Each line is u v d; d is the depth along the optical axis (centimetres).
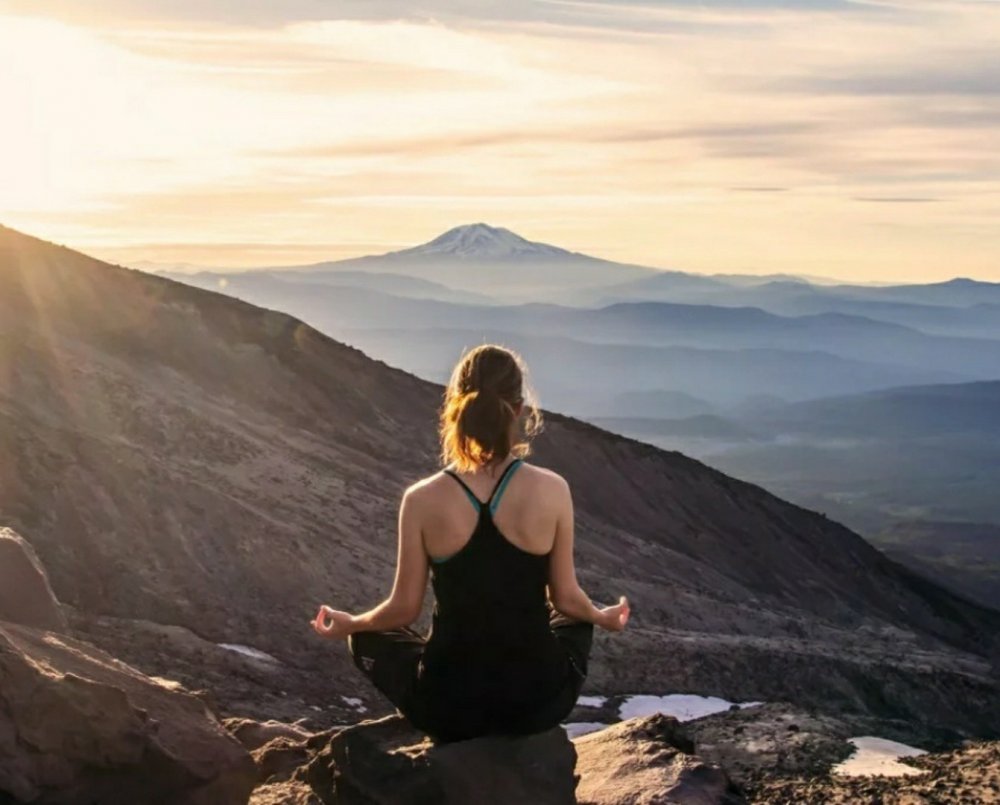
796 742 1422
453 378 492
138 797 534
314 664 2991
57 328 5362
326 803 530
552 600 507
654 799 576
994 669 6212
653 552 6881
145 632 2584
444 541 477
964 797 784
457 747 496
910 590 10419
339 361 7506
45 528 3016
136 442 4153
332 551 3831
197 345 6288
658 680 3809
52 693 518
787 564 9419
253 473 4438
